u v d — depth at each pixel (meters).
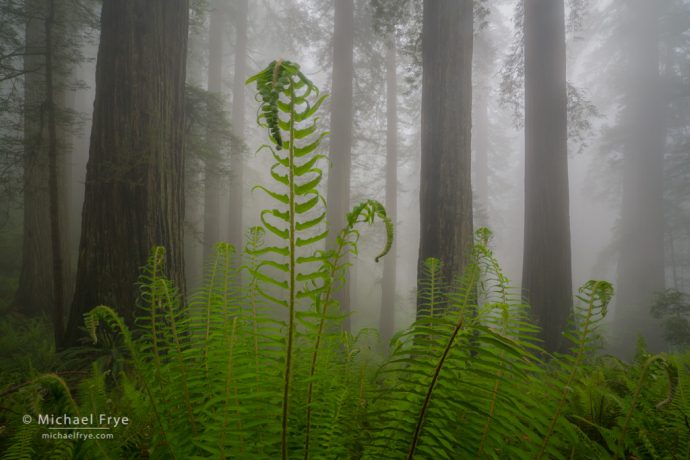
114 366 3.00
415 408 1.27
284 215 0.98
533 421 1.24
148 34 4.85
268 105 0.84
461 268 5.36
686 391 1.59
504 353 1.40
